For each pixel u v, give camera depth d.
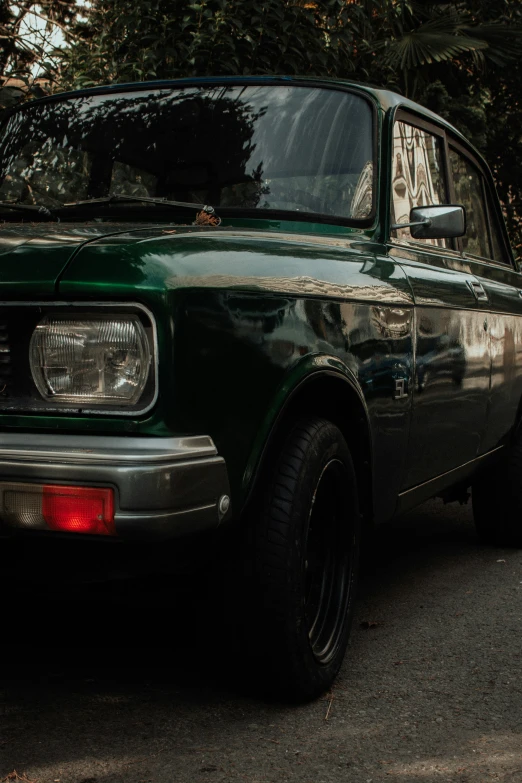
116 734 2.39
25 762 2.22
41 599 3.33
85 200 3.32
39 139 3.65
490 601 3.77
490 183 4.87
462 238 4.27
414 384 3.20
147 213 3.17
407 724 2.52
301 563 2.48
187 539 2.21
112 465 2.04
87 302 2.13
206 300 2.19
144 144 3.44
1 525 2.13
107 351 2.13
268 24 7.52
